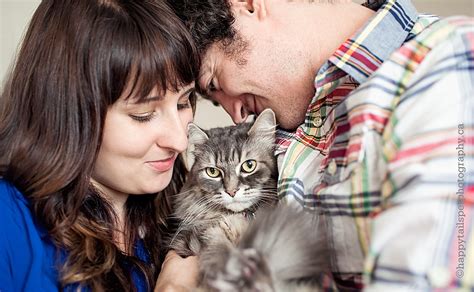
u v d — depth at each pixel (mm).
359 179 943
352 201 946
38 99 1151
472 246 688
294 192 1161
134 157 1168
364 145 956
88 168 1139
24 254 1116
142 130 1148
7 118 1220
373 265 729
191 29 1297
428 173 733
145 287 1229
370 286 724
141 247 1349
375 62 1145
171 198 1534
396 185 779
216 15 1276
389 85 989
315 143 1235
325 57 1265
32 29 1198
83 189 1145
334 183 1030
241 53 1277
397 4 1197
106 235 1179
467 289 672
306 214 1037
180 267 1227
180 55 1146
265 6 1273
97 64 1087
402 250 700
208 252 1169
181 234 1410
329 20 1280
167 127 1174
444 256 681
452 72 878
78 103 1113
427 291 678
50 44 1146
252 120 1682
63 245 1113
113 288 1122
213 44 1311
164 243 1416
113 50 1079
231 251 911
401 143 845
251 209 1478
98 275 1099
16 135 1186
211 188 1501
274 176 1511
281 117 1400
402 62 998
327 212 1025
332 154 1076
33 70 1162
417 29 1188
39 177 1129
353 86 1190
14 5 2383
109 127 1133
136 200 1381
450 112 802
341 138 1062
